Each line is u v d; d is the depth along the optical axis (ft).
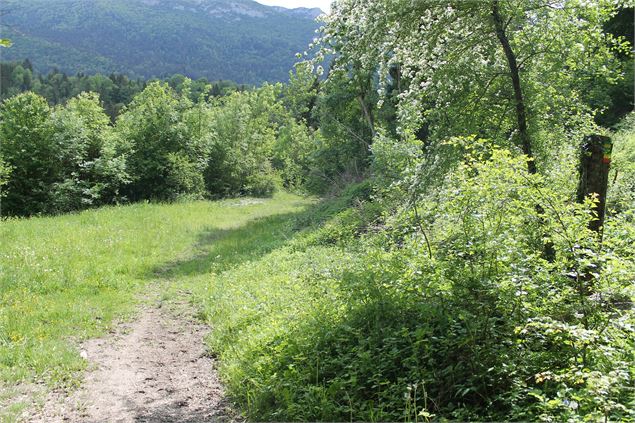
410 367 16.71
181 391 22.00
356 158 93.20
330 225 53.72
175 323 32.50
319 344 20.65
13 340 27.12
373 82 83.82
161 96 132.26
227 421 18.62
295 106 196.24
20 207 92.63
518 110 27.40
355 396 17.12
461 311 16.66
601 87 59.52
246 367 21.67
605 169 19.58
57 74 432.25
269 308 28.58
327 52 27.37
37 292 36.45
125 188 117.39
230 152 154.92
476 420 14.26
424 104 29.27
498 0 25.85
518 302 15.90
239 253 55.21
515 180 17.75
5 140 93.56
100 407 20.39
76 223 66.54
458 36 28.14
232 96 174.70
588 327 14.79
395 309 19.56
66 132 99.45
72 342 27.96
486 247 17.28
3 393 21.11
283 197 155.02
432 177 25.61
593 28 27.50
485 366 15.69
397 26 25.55
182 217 83.51
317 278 27.50
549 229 16.87
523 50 27.86
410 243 22.49
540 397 12.31
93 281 40.50
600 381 11.38
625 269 14.38
